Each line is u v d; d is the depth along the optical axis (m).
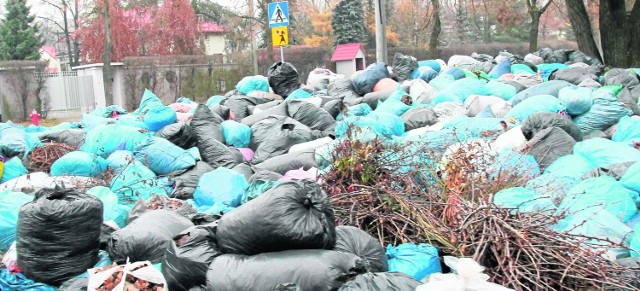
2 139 7.99
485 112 8.42
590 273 3.96
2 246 5.19
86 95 26.67
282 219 3.90
